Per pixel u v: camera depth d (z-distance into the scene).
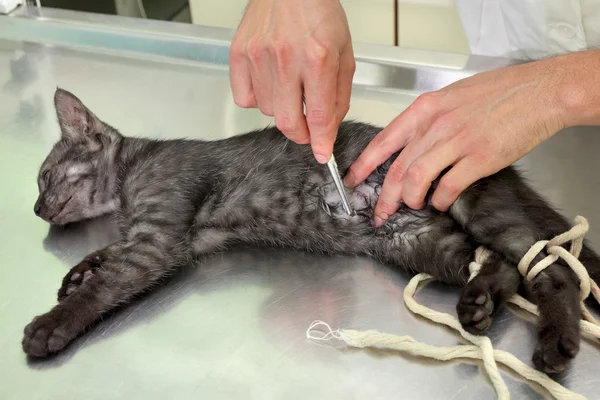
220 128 0.84
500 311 0.60
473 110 0.66
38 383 0.58
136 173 0.80
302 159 0.76
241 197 0.77
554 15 0.82
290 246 0.72
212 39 0.90
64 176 0.80
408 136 0.68
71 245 0.74
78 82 0.91
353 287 0.64
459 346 0.57
